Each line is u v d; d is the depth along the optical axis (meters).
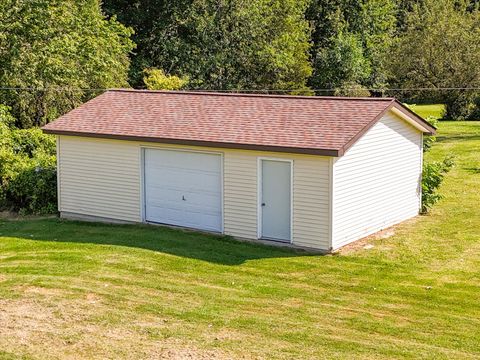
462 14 48.03
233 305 12.91
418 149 20.58
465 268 15.64
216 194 18.31
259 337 11.21
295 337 11.23
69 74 28.89
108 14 44.97
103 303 12.88
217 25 44.72
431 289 14.18
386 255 16.50
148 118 19.98
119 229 19.03
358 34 56.44
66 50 28.73
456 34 45.19
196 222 18.81
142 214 19.66
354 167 17.22
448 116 47.03
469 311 12.90
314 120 17.61
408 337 11.39
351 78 51.91
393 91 52.16
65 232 18.88
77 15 30.73
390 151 19.00
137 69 44.72
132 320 11.96
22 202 22.06
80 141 20.41
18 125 29.62
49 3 28.12
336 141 16.19
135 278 14.52
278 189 17.23
